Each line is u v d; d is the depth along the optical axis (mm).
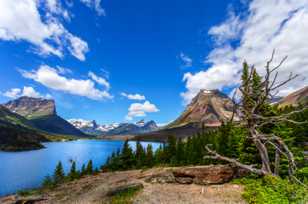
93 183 36781
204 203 14906
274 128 21969
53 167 108812
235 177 20766
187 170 21875
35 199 28688
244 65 24062
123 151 65625
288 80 18547
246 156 22125
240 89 19953
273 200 13367
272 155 21469
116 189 23328
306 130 42656
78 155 167750
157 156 67938
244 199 15133
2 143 192250
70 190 34406
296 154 21203
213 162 44094
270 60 18453
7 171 93812
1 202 34188
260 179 18125
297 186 14328
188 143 68688
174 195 17469
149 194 18438
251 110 19578
